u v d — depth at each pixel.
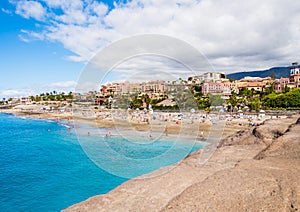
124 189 6.68
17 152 23.06
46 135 34.81
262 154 10.23
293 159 9.03
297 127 14.30
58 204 11.38
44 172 16.03
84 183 13.34
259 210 5.36
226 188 6.47
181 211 5.40
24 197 12.28
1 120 65.31
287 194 6.00
